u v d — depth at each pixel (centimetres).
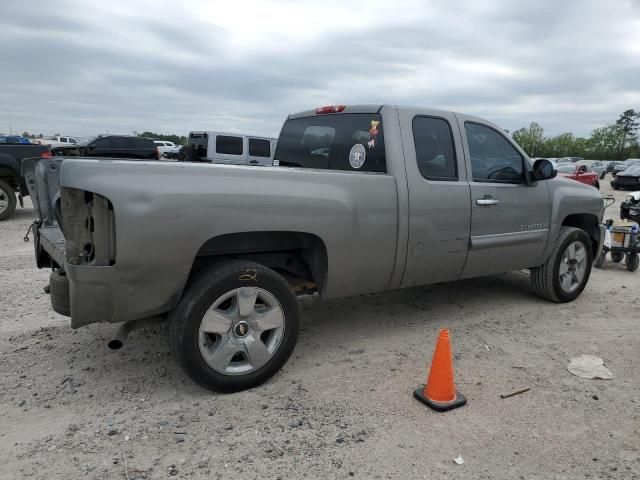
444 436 302
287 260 402
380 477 265
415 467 273
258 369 352
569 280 571
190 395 345
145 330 451
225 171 331
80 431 301
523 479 266
